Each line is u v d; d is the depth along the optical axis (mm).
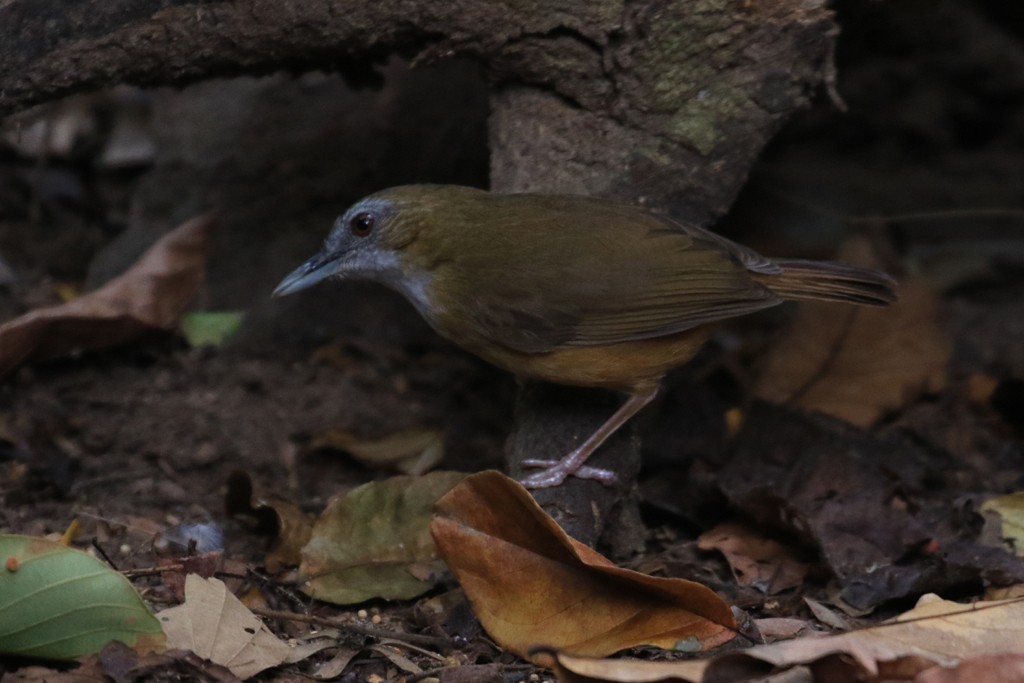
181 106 14211
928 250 15812
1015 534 9211
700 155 10117
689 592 7273
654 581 7250
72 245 14414
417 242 9422
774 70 9938
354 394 12367
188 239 12375
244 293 13250
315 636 8094
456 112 13664
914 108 17875
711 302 9164
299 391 12297
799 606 8742
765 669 6668
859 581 8805
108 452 10891
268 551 9234
